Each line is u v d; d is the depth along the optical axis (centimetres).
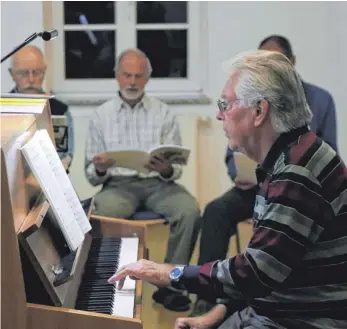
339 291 153
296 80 156
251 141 159
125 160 295
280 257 145
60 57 395
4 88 373
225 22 389
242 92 155
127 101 336
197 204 314
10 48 373
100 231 217
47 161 158
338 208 150
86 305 159
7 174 125
